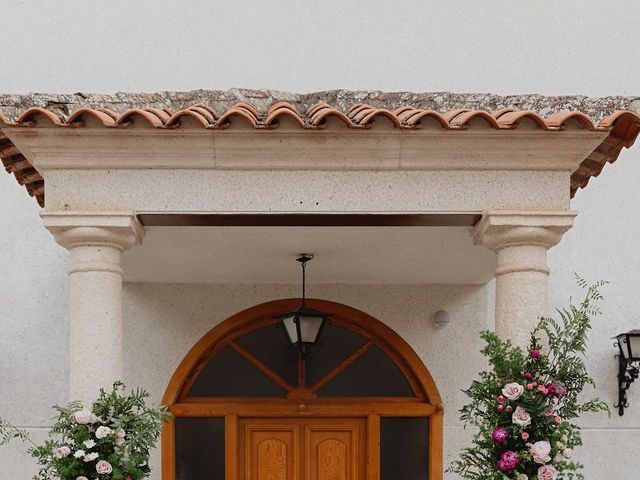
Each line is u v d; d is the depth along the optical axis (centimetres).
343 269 813
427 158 583
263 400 875
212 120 580
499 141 574
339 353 887
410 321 880
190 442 866
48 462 563
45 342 870
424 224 615
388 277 853
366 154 580
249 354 883
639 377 875
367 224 616
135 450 554
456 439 866
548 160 586
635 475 863
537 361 554
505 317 584
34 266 880
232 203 585
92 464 545
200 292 878
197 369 877
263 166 584
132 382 862
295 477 868
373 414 871
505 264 589
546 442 535
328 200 587
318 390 880
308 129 564
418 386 882
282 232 667
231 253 739
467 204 588
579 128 568
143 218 594
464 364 875
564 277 889
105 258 582
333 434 877
